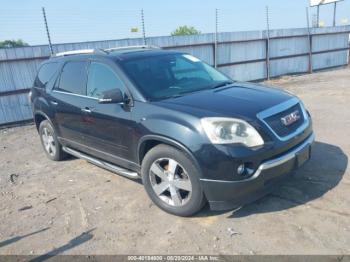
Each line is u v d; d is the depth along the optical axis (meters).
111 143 4.62
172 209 3.98
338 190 4.27
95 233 3.85
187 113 3.68
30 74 11.35
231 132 3.44
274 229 3.59
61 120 5.60
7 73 10.93
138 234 3.75
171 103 3.94
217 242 3.48
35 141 8.33
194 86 4.55
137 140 4.13
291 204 4.03
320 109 9.04
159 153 3.89
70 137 5.57
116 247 3.56
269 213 3.89
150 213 4.14
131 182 5.11
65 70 5.57
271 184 3.66
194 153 3.53
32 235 3.94
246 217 3.85
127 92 4.29
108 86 4.61
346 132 6.70
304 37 19.08
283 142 3.64
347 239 3.33
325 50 20.47
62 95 5.46
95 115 4.70
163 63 4.79
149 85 4.32
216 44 15.60
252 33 16.77
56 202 4.70
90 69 4.99
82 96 5.05
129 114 4.18
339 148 5.78
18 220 4.31
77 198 4.75
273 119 3.69
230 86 4.61
